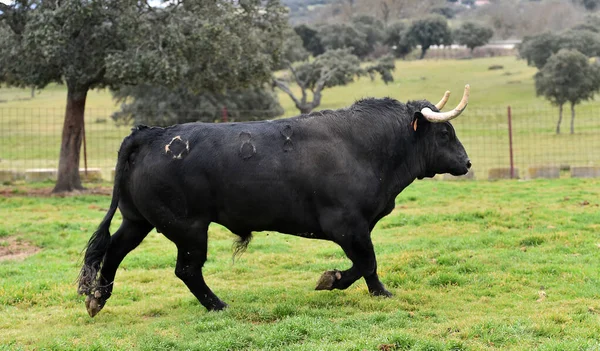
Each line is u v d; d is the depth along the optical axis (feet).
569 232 39.37
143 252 39.63
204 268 35.17
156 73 58.44
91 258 25.80
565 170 79.97
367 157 26.94
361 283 30.45
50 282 32.17
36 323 26.48
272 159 25.77
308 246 40.63
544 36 206.59
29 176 77.51
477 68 247.91
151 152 25.95
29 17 59.82
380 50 321.93
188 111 116.37
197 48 61.36
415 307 26.45
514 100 178.29
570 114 155.94
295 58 157.38
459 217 45.88
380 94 197.77
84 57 61.36
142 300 29.78
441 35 317.01
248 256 38.01
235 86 71.41
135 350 22.30
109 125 154.81
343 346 21.35
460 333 22.52
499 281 29.84
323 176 25.91
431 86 208.64
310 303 27.27
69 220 50.14
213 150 25.80
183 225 25.93
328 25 269.23
